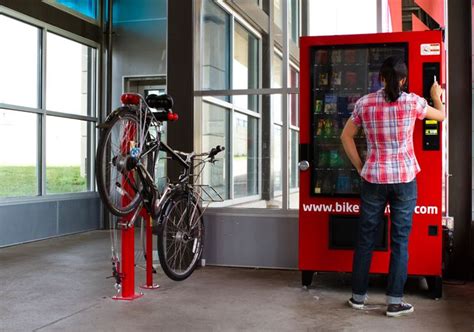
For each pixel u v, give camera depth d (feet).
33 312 11.55
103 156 10.93
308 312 11.47
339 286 13.74
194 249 14.19
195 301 12.35
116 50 27.14
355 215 13.00
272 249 15.84
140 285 13.80
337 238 13.17
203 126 16.57
